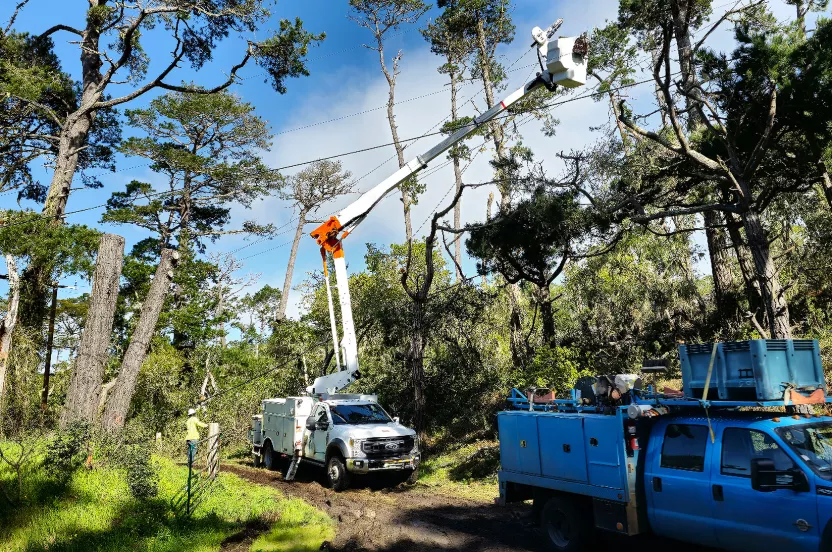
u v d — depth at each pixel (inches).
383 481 570.6
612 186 577.0
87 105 853.8
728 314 735.1
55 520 346.9
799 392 239.6
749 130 500.7
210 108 1128.8
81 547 309.9
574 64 481.4
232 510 405.4
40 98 927.7
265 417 694.5
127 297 1182.9
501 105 522.0
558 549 307.1
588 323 839.7
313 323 1173.7
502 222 604.4
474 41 1176.2
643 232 679.1
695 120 620.7
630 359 749.9
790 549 217.8
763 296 486.6
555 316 961.5
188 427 553.3
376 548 329.7
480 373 866.8
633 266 827.4
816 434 237.8
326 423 563.5
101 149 1125.7
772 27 485.4
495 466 558.3
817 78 419.5
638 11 500.1
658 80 480.4
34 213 757.3
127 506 381.1
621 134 754.2
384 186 551.8
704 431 258.1
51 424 729.6
